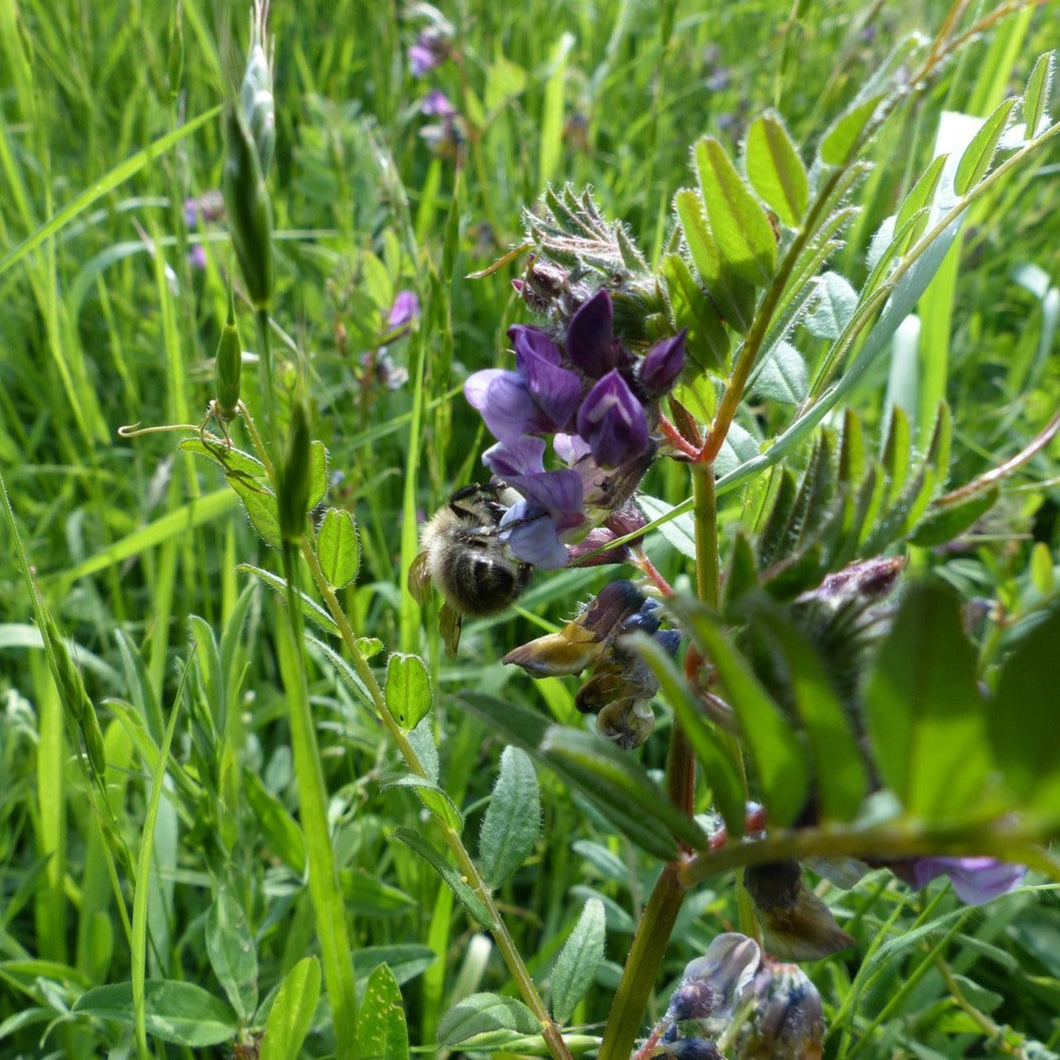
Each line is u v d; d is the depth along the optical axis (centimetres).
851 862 9
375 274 23
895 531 8
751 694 6
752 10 41
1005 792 5
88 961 16
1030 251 31
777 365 13
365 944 17
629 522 11
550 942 17
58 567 23
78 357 23
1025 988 16
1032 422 25
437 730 18
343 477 22
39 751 16
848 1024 13
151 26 33
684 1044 10
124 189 30
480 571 13
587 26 40
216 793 15
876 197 27
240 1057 13
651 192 29
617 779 8
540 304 10
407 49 37
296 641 8
